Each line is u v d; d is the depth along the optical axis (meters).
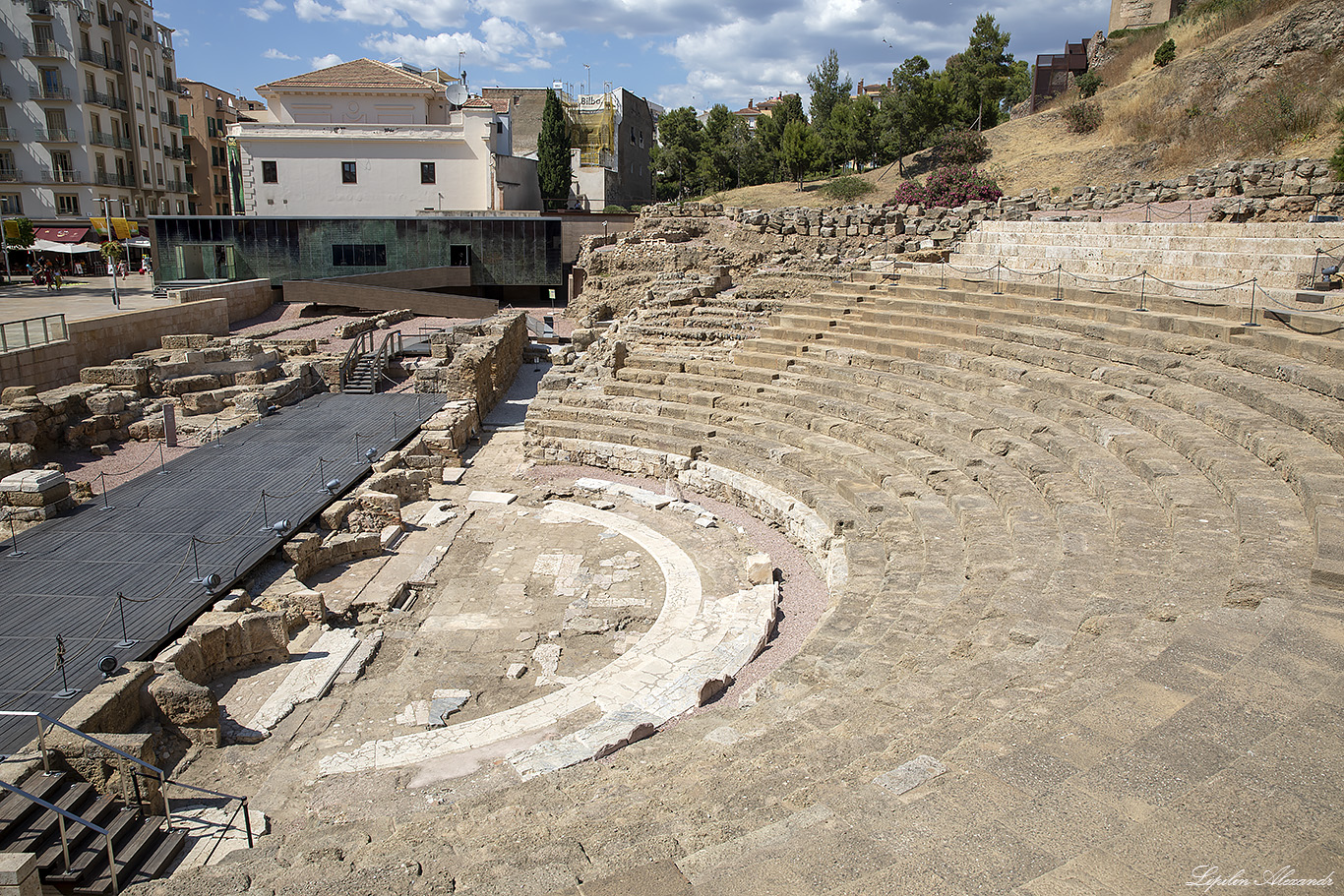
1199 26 41.78
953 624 10.10
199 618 12.94
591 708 11.59
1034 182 37.31
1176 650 6.70
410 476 20.17
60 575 14.20
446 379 27.08
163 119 73.00
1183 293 19.69
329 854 7.28
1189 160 32.28
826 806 5.36
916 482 16.33
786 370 23.81
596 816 6.59
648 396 24.88
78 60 61.41
